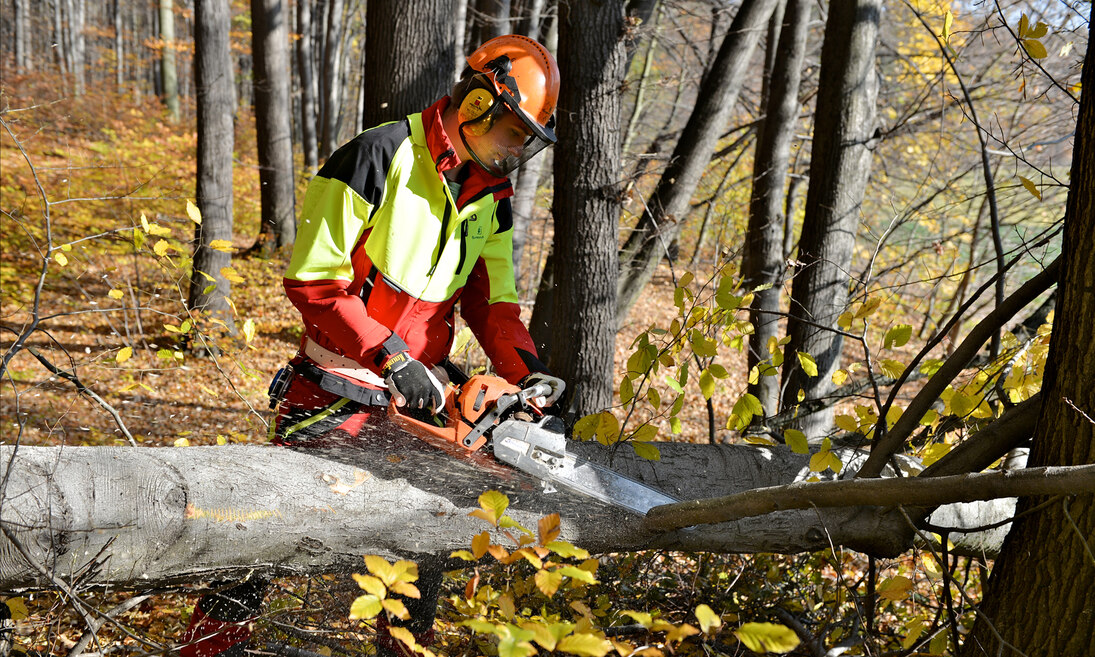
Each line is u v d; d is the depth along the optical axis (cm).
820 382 428
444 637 245
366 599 126
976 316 868
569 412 366
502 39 200
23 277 951
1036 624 165
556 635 126
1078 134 163
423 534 185
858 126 423
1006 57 712
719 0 664
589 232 402
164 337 822
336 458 190
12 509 154
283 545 177
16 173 1030
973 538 235
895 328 211
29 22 2722
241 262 1105
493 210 212
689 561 323
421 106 365
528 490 195
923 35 794
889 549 201
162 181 1151
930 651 200
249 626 206
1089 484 142
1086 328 158
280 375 205
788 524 204
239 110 2342
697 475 220
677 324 241
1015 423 183
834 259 428
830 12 429
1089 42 162
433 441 187
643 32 403
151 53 2942
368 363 188
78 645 188
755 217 549
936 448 227
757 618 255
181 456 178
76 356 752
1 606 184
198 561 172
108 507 162
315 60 2275
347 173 186
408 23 357
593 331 410
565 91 397
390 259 197
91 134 1516
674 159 476
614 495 191
